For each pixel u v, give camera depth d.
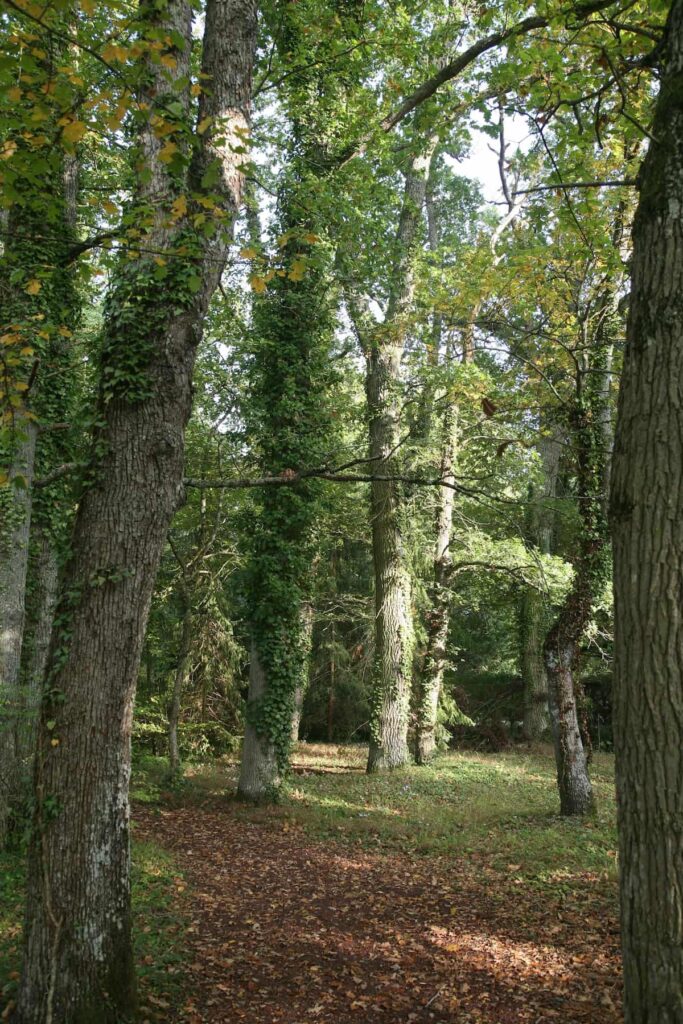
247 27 6.26
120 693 5.21
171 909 8.08
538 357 13.54
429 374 18.00
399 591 20.42
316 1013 5.87
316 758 23.94
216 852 11.38
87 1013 4.84
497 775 19.31
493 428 19.30
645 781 3.16
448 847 11.74
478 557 20.14
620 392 3.52
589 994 6.13
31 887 5.00
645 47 6.48
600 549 13.47
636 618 3.26
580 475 13.59
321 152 15.97
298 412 16.28
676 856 3.06
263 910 8.48
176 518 19.27
